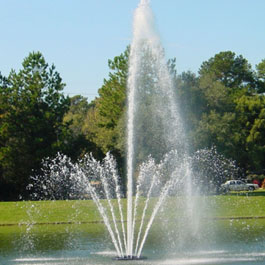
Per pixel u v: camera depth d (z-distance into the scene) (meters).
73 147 58.56
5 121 55.50
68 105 59.94
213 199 42.66
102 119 71.88
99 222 34.81
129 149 23.70
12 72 58.81
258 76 97.62
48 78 58.75
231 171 55.09
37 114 56.97
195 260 19.67
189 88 54.59
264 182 66.50
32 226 33.59
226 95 56.59
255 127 70.94
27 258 20.67
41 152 53.53
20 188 55.31
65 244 24.62
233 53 97.62
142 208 38.91
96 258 20.47
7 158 52.91
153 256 20.72
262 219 35.19
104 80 65.31
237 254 20.94
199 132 50.38
